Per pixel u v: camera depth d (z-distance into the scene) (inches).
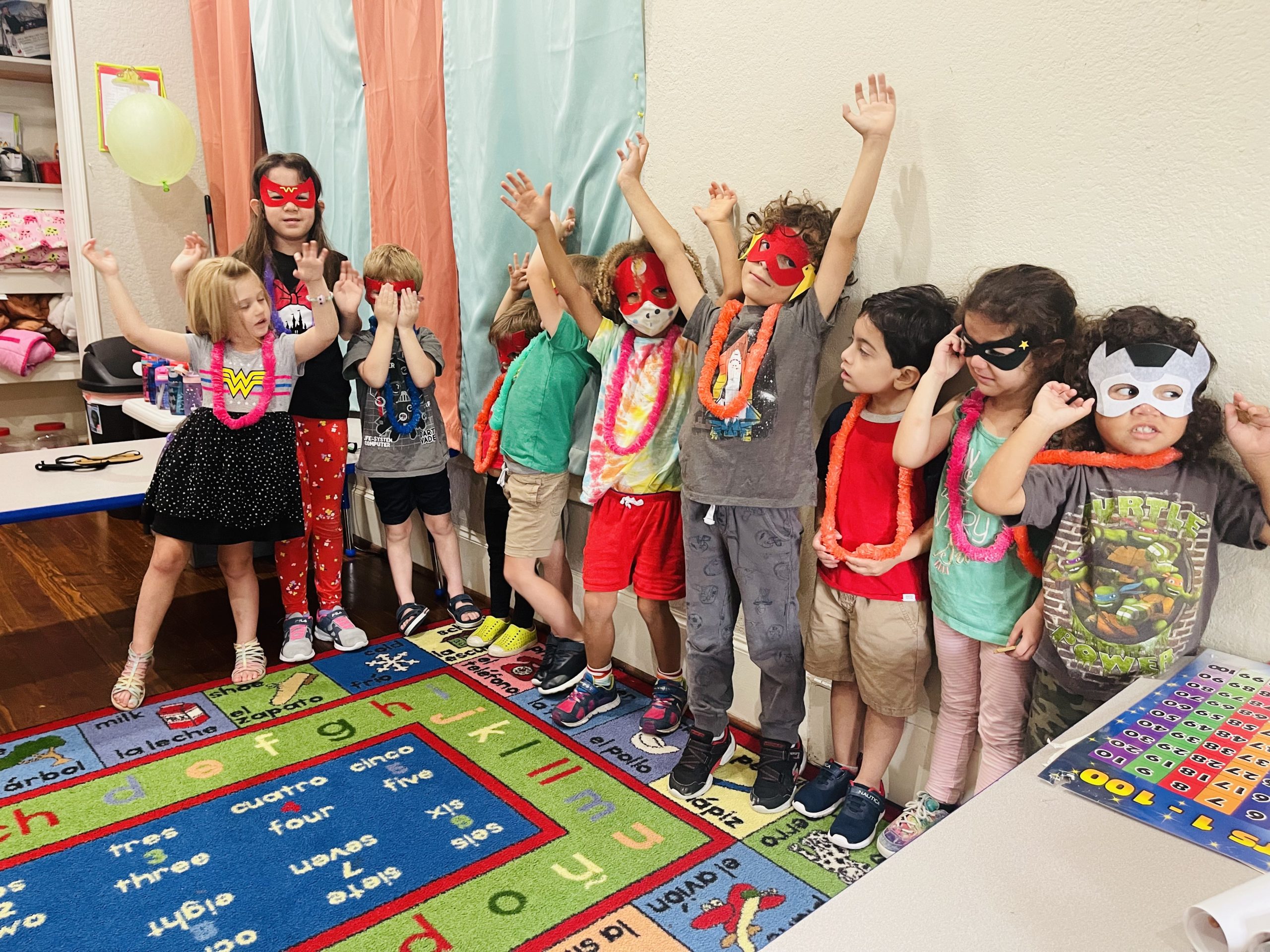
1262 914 25.6
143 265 153.9
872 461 64.3
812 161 69.6
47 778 72.3
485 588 112.5
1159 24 51.2
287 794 70.5
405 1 101.1
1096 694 53.5
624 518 78.1
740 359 65.7
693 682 73.0
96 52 143.6
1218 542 51.1
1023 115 57.7
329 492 96.3
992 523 57.9
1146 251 53.6
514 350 90.6
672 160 79.6
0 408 156.6
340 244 125.3
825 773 70.9
